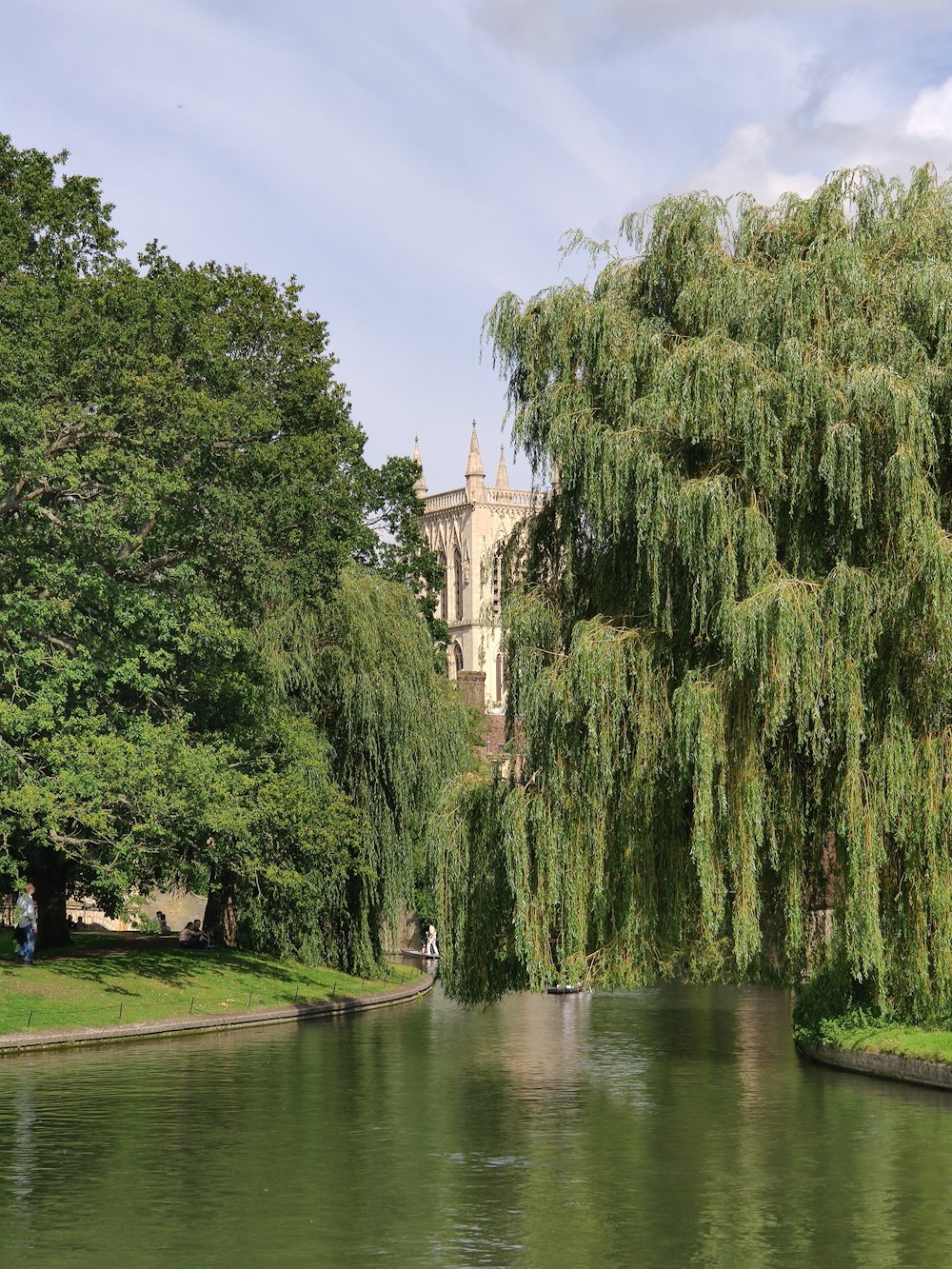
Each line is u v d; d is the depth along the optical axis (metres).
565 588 32.22
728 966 31.89
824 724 28.50
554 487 32.50
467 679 77.81
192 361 46.28
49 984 45.69
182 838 47.91
